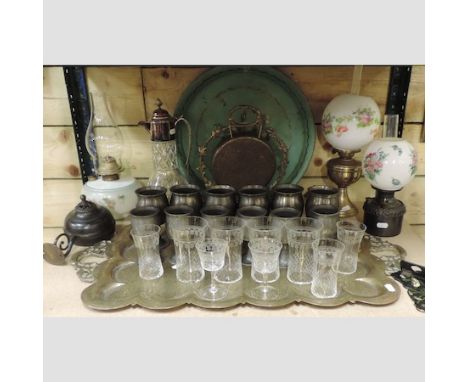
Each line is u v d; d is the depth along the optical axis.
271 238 0.83
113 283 0.81
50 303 0.76
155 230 0.87
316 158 1.13
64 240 1.08
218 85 1.05
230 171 1.05
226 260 0.83
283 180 1.12
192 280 0.82
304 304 0.75
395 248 0.94
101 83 1.06
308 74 1.06
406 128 1.11
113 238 0.99
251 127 1.07
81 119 1.09
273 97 1.06
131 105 1.08
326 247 0.78
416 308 0.74
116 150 1.10
